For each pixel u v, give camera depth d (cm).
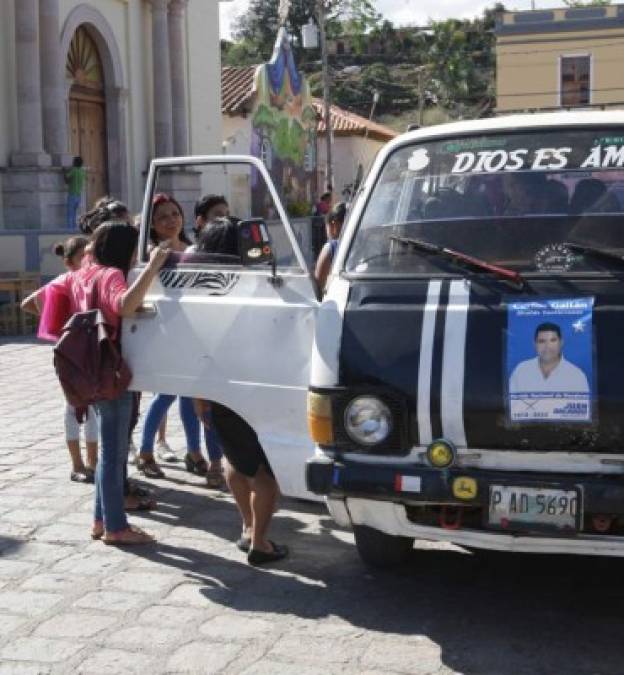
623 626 469
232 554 573
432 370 437
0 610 496
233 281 530
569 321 432
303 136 3095
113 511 585
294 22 5384
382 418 443
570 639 455
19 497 684
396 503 445
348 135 3819
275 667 433
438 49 5709
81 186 1856
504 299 448
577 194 484
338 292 478
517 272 458
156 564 557
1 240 1709
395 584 525
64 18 1927
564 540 423
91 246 596
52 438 859
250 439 542
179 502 675
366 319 459
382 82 5538
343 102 5584
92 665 439
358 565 554
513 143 510
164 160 581
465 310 447
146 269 532
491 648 447
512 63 3088
